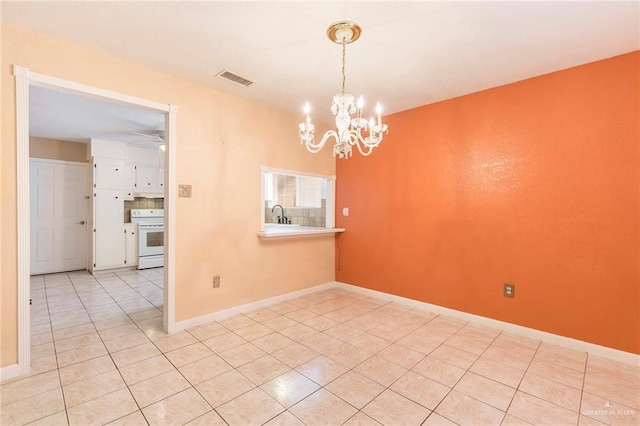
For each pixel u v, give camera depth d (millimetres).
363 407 1763
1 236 1978
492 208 2926
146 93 2586
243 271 3309
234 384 1975
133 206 5980
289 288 3795
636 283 2244
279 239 3672
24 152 2039
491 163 2928
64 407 1732
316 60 2445
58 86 2164
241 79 2814
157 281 4684
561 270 2557
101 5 1790
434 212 3334
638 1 1711
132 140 5215
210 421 1640
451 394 1890
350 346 2525
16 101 1995
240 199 3270
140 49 2301
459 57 2367
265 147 3500
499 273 2887
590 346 2420
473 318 3049
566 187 2525
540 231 2656
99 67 2344
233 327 2900
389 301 3727
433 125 3336
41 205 5023
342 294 4031
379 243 3848
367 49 2264
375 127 1928
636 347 2242
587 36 2068
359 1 1735
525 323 2740
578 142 2471
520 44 2176
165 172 2787
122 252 5402
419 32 2041
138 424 1611
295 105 3473
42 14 1878
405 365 2229
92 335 2701
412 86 2916
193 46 2254
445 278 3250
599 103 2379
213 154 3043
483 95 2984
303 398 1840
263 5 1783
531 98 2701
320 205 4902
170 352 2395
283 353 2396
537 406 1778
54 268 5156
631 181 2256
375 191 3881
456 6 1775
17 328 2033
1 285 1982
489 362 2277
